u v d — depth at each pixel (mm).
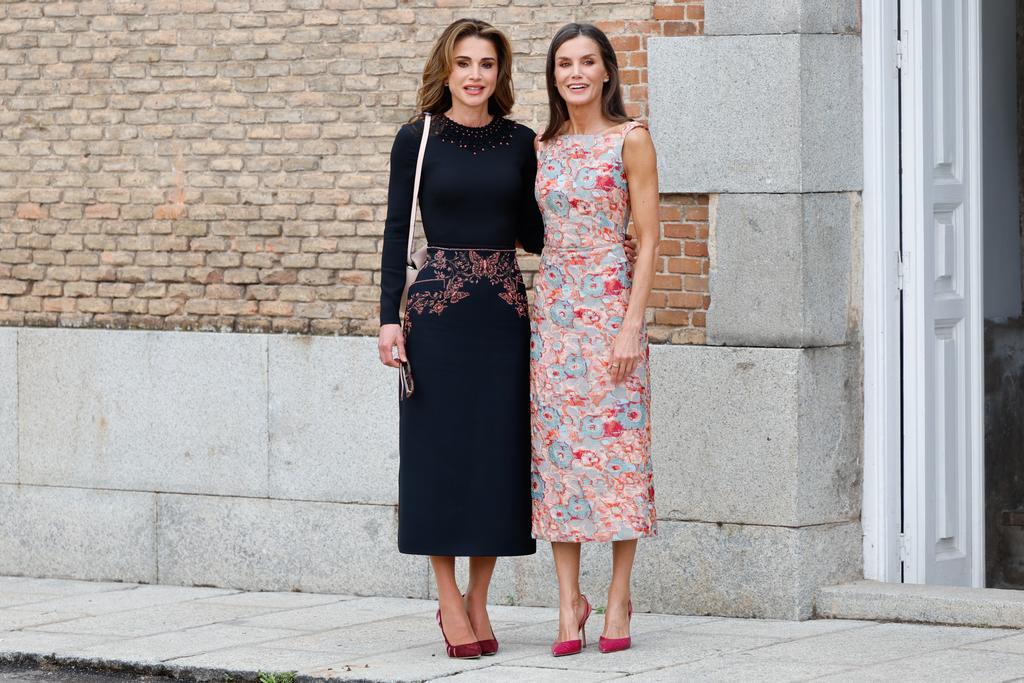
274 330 8703
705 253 7727
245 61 8719
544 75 8102
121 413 8984
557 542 6887
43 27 9164
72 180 9141
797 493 7500
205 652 7160
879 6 7789
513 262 6906
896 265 7891
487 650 6938
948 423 8094
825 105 7578
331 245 8570
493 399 6801
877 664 6500
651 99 7777
